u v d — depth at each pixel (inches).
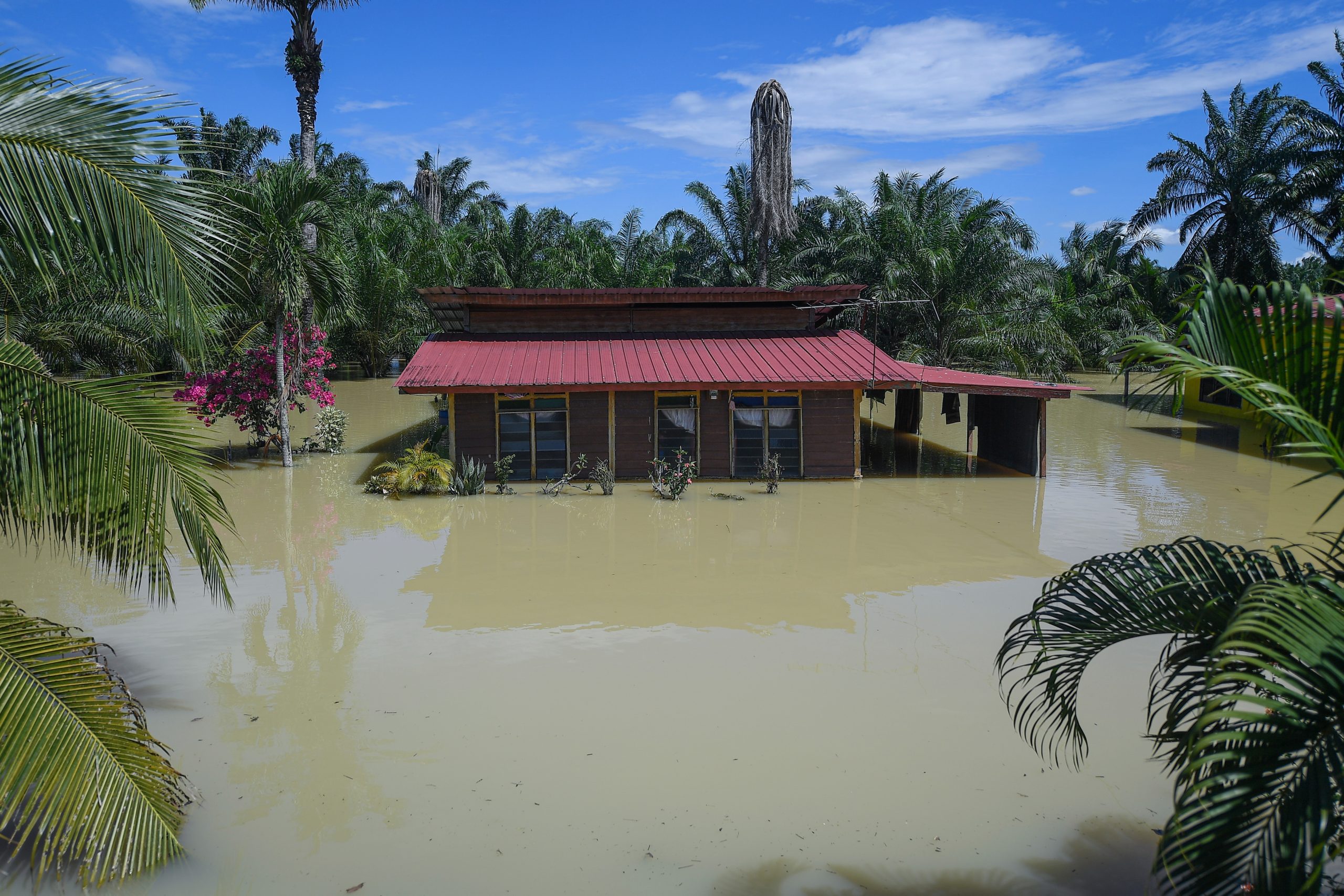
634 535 582.9
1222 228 1681.8
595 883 221.5
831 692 336.5
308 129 1300.4
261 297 770.8
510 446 770.2
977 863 230.2
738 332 887.1
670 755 287.1
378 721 309.9
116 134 203.3
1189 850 130.4
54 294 230.7
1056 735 301.7
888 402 1553.9
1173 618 170.6
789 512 658.8
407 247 1739.7
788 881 222.8
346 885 219.9
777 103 1403.8
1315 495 725.3
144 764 217.5
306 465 844.0
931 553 540.4
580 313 887.1
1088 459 914.1
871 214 1615.4
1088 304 2082.9
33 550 507.5
